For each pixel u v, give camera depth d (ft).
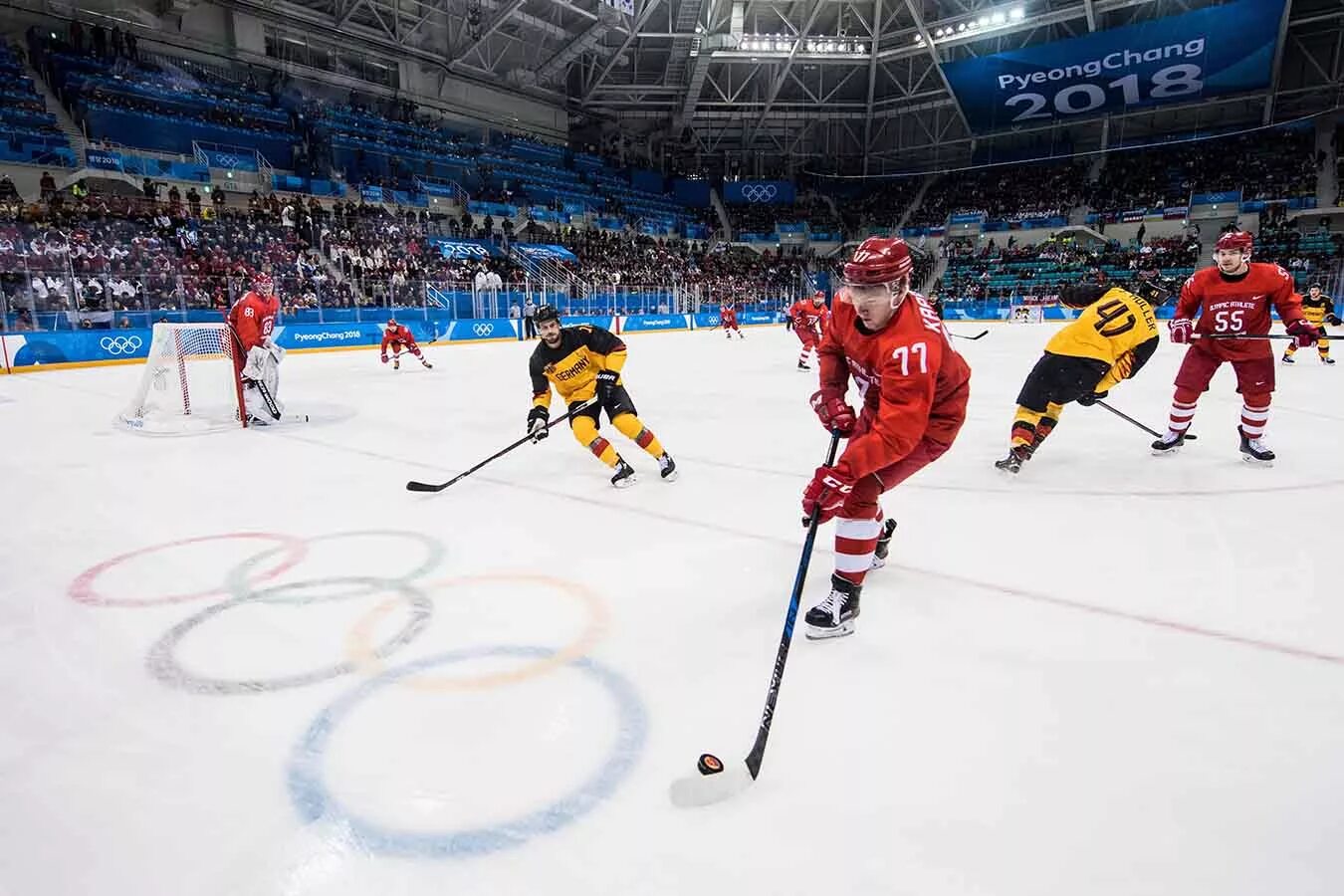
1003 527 11.91
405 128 86.84
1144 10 93.45
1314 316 38.70
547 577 9.83
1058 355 15.01
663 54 102.73
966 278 107.86
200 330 23.52
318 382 34.19
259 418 21.89
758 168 127.44
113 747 6.14
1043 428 15.55
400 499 13.76
